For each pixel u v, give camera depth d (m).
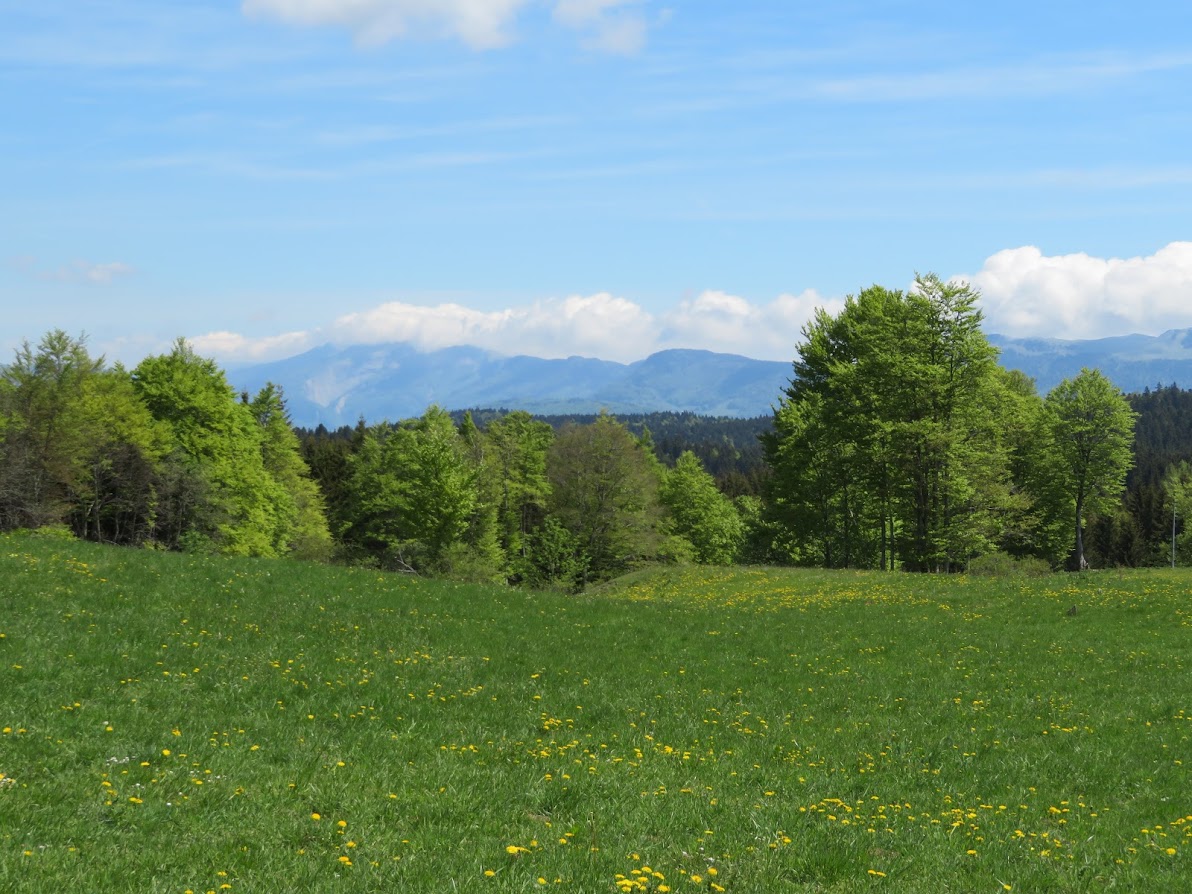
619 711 19.58
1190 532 114.81
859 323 65.81
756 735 18.28
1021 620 34.03
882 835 11.82
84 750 12.66
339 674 20.34
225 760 12.97
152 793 11.08
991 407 64.12
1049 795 14.78
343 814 10.90
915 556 56.44
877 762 16.62
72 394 56.69
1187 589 37.19
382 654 23.44
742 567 57.34
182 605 26.06
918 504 56.41
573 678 23.12
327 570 36.22
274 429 86.88
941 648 29.14
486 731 16.83
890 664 26.86
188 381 64.94
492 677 22.19
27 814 9.78
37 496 55.72
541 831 10.77
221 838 9.74
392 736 15.66
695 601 44.97
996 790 15.09
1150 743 18.28
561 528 83.75
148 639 21.50
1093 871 10.84
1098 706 21.58
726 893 9.31
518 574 86.00
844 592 43.75
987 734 19.05
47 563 28.58
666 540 89.50
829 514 67.56
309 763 13.19
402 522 79.19
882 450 56.38
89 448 57.16
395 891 8.48
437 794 11.99
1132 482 176.62
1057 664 26.58
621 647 27.89
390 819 10.91
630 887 9.00
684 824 11.70
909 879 10.15
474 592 36.03
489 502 84.50
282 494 72.88
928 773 15.90
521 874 9.11
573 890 8.85
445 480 67.88
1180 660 26.77
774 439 70.31
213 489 62.78
